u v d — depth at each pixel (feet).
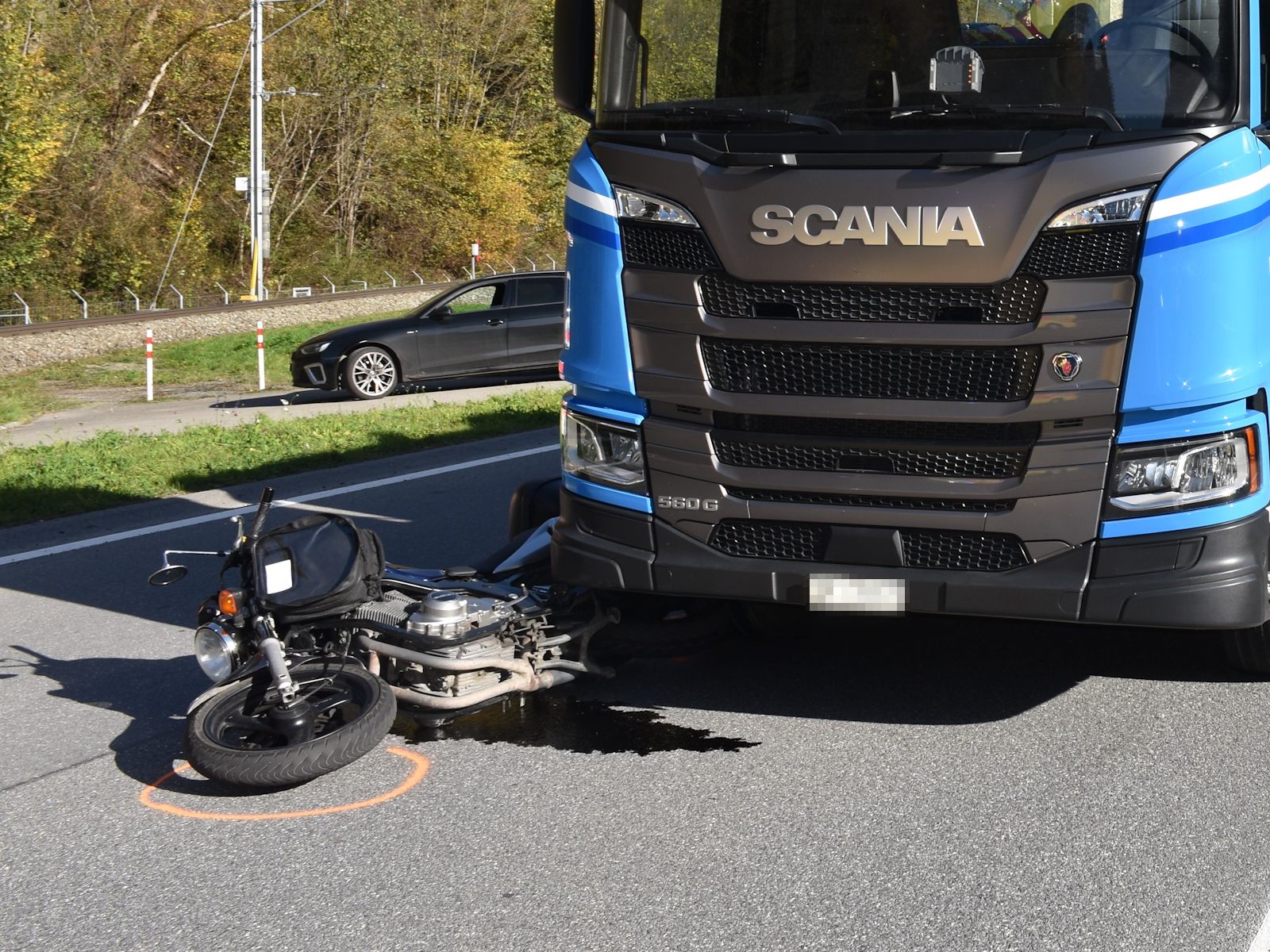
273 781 15.47
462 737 17.62
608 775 16.24
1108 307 15.30
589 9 18.06
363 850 14.30
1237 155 15.38
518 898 13.12
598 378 17.37
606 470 17.62
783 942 12.12
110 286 158.20
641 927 12.48
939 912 12.64
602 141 17.56
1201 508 15.66
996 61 16.03
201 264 172.96
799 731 17.65
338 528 17.52
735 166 16.38
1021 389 15.67
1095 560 15.84
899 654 20.97
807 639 21.89
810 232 15.99
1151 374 15.33
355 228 205.98
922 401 15.96
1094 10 15.80
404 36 215.51
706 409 16.80
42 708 19.45
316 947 12.29
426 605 17.43
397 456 43.93
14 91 134.51
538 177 248.52
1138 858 13.73
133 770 16.96
